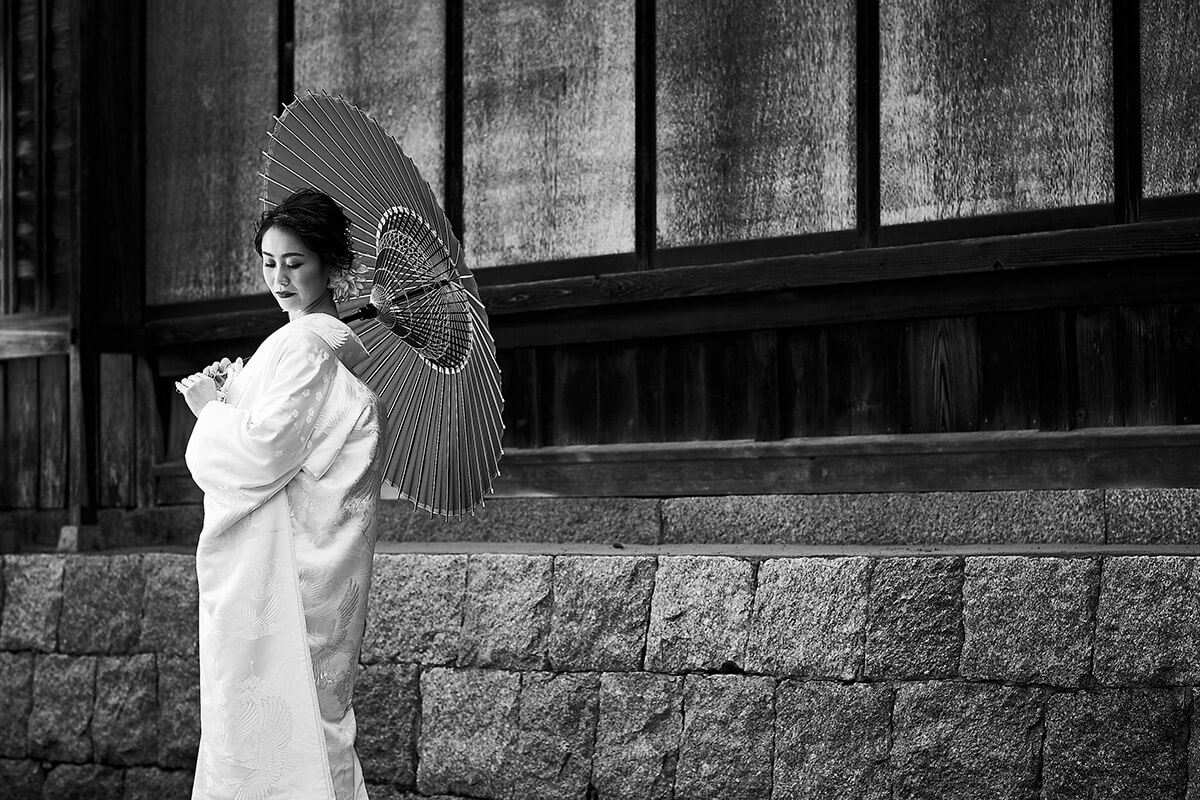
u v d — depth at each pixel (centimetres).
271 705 409
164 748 736
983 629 538
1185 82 582
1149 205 589
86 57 858
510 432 758
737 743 575
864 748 551
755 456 679
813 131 668
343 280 437
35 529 909
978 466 627
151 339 870
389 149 440
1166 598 511
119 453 895
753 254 684
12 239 897
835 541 652
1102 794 516
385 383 456
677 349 711
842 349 668
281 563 413
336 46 820
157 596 743
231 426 411
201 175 868
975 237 628
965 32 632
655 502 702
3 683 794
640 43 716
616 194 723
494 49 765
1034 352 621
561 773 614
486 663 638
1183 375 589
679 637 593
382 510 781
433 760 647
